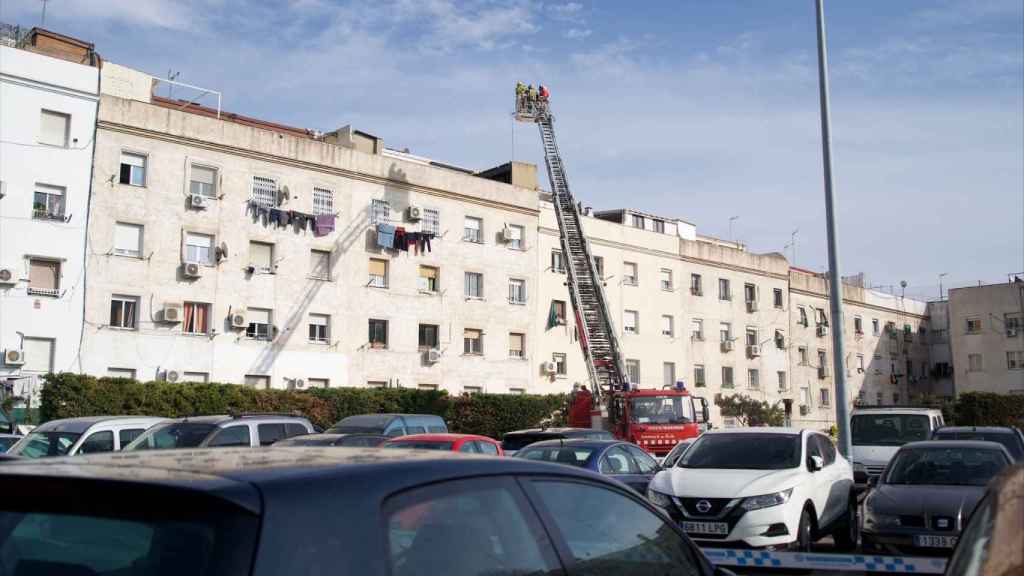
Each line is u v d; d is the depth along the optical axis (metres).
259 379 36.06
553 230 48.03
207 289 34.78
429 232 42.28
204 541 2.40
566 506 3.69
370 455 3.26
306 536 2.51
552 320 46.97
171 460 2.99
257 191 36.75
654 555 4.10
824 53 19.88
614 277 50.38
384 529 2.74
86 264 31.86
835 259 18.95
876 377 71.50
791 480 11.20
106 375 31.92
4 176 30.52
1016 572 3.05
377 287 40.06
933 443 12.68
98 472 2.69
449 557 2.95
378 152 42.41
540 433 20.62
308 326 37.72
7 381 29.42
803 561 9.57
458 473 3.23
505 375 44.44
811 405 63.28
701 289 55.88
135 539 2.47
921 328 78.19
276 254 36.97
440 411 39.00
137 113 33.53
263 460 3.00
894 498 11.25
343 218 39.31
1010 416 54.84
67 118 32.16
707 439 12.70
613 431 28.45
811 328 64.62
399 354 40.50
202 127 35.16
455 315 42.84
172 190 34.22
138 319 32.91
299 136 41.75
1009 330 71.00
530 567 3.28
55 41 35.06
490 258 44.66
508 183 48.69
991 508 3.42
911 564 9.23
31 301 30.58
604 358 37.41
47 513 2.61
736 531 10.65
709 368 55.50
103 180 32.56
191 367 34.03
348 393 36.25
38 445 15.48
